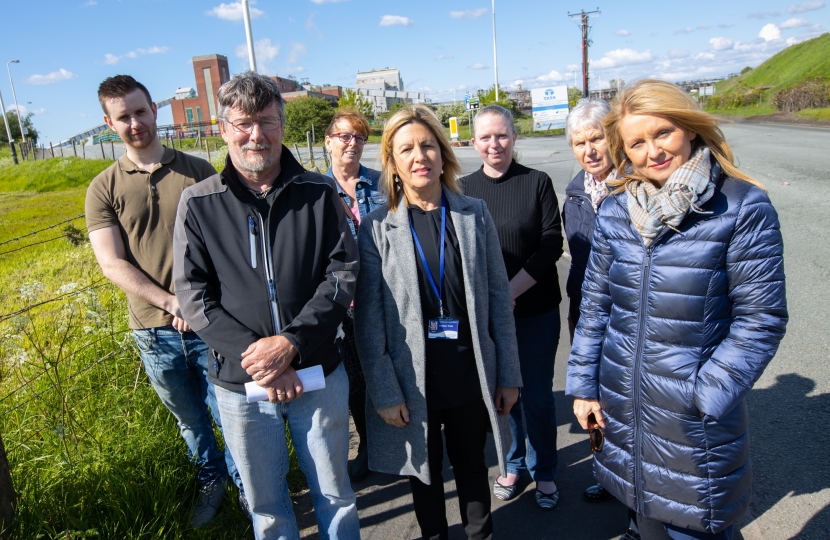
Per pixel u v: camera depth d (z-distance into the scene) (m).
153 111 2.78
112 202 2.75
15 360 3.29
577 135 2.91
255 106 2.11
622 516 2.89
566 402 4.07
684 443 1.94
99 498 2.71
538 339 2.98
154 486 2.88
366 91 89.00
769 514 2.74
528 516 2.94
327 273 2.26
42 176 27.44
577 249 3.05
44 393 3.61
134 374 3.91
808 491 2.86
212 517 2.90
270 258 2.21
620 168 2.14
